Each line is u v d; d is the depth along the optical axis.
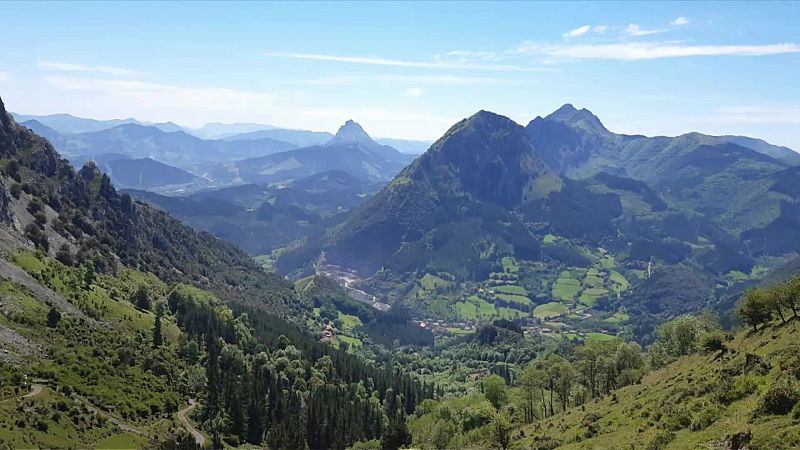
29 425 114.06
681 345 150.88
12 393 126.25
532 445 100.25
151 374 179.12
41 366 146.50
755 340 103.00
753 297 114.06
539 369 173.62
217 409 176.50
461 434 148.62
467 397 193.25
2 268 183.88
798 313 110.94
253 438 174.88
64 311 184.88
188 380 188.25
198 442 151.62
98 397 147.12
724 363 94.75
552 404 164.88
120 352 178.12
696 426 67.44
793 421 55.22
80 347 168.38
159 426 151.50
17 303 170.00
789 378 62.50
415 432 176.75
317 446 176.50
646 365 154.62
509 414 153.12
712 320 156.50
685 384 93.50
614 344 176.88
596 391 154.50
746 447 54.62
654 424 78.62
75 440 118.62
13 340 151.12
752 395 68.81
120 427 137.88
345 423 186.12
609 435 84.56
